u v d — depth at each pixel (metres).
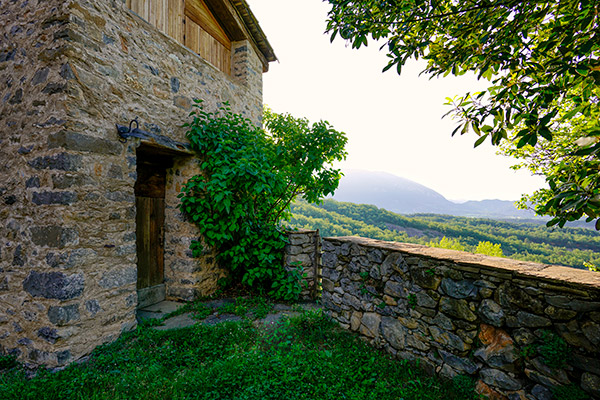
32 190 2.81
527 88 1.60
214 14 5.42
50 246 2.69
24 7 3.00
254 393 2.16
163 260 4.55
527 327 2.04
